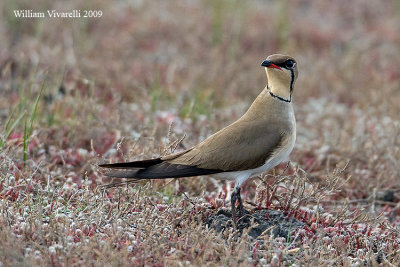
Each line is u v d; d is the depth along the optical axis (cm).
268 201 1012
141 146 1245
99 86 1673
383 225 1027
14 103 1435
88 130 1303
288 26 2253
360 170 1297
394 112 1627
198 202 1014
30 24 1978
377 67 2055
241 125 964
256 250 852
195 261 804
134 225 904
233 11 2322
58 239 830
